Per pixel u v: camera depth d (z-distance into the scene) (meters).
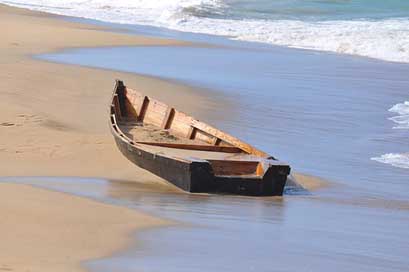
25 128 37.34
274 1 95.44
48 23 78.19
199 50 66.75
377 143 39.03
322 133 40.84
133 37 71.75
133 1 96.62
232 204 27.89
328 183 32.00
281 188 29.61
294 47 70.62
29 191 27.78
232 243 23.02
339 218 27.00
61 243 21.81
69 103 43.78
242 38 74.62
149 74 54.22
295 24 81.06
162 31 77.81
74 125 39.03
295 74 57.09
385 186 31.94
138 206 26.64
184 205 27.20
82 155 33.88
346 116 44.66
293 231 24.88
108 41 68.88
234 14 88.12
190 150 32.28
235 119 43.19
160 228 24.00
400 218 27.42
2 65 53.53
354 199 29.83
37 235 22.47
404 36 72.19
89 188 29.00
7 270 19.05
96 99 45.22
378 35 72.81
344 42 70.44
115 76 52.34
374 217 27.42
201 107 45.59
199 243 22.72
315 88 52.28
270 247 22.95
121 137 33.00
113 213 25.41
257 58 63.78
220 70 57.50
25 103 42.72
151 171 31.12
